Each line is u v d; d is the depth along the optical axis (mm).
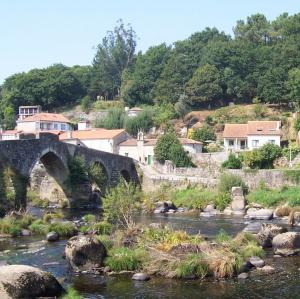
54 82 173625
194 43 181250
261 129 113125
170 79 157750
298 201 70188
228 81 150750
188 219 64250
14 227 47750
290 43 157250
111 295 28031
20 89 171375
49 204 79188
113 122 141500
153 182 92875
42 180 81500
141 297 27672
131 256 33406
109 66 188000
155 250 33969
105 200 49781
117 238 37688
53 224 48500
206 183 84750
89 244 33375
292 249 38750
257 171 82312
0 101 174625
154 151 102812
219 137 124562
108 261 33281
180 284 30062
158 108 148625
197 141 113438
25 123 134750
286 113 133625
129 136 118625
